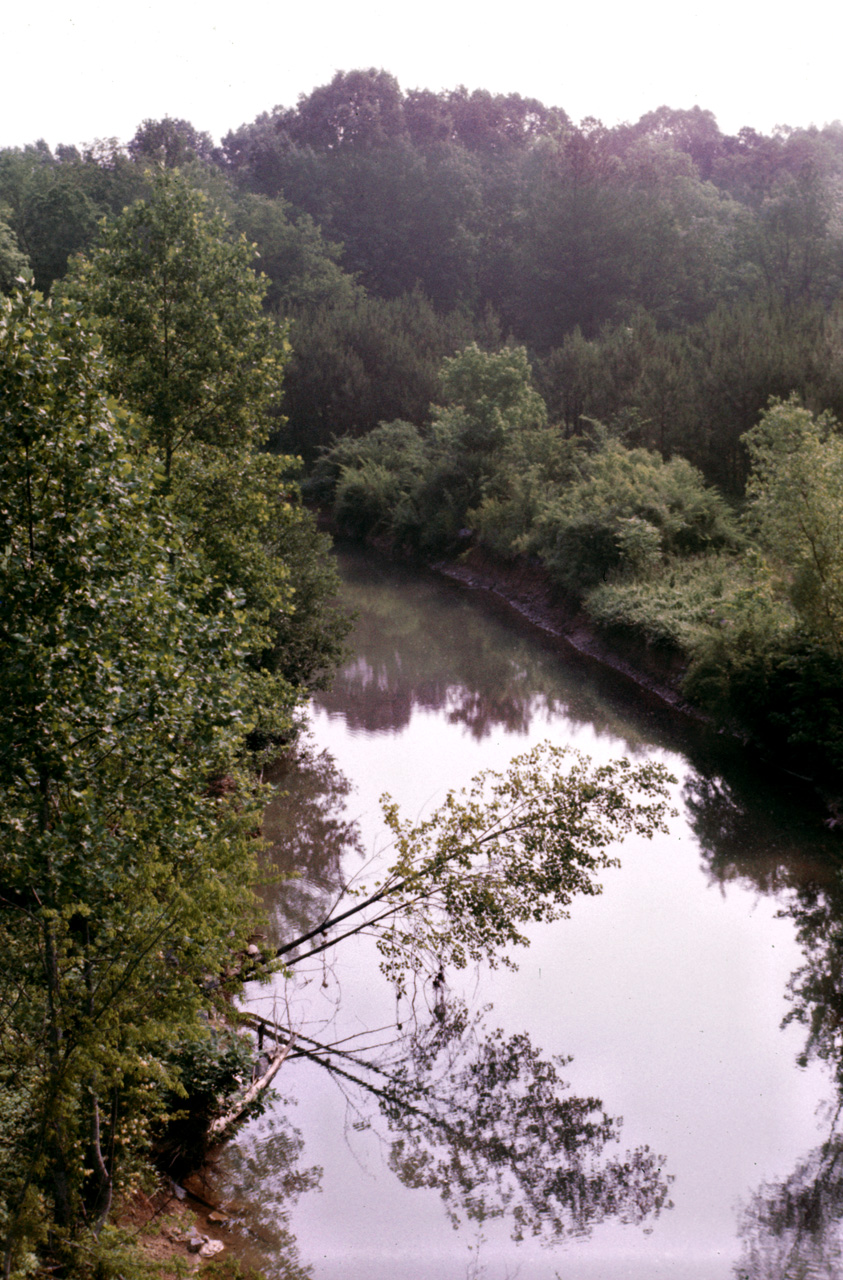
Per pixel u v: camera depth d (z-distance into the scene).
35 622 6.02
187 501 16.08
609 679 27.50
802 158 108.75
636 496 32.84
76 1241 5.62
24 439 5.93
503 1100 9.98
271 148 108.12
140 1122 7.17
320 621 21.08
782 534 18.78
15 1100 5.99
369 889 14.23
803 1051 10.85
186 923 6.31
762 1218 8.32
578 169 81.38
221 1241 7.63
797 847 16.16
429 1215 8.23
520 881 11.29
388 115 108.50
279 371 17.48
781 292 71.00
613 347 50.59
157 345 16.89
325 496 60.25
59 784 6.51
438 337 70.38
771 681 19.86
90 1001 6.20
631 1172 8.93
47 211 65.56
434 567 46.78
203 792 8.52
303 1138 9.22
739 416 39.50
